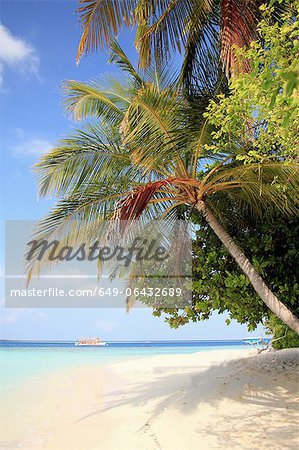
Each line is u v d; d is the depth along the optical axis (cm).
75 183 883
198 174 930
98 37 833
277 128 582
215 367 1330
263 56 552
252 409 880
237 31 771
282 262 972
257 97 527
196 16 895
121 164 881
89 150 878
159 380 1404
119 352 3969
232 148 813
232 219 1022
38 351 4203
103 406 1146
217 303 944
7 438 918
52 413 1135
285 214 967
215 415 884
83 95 898
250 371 1111
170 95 828
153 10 854
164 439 808
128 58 944
